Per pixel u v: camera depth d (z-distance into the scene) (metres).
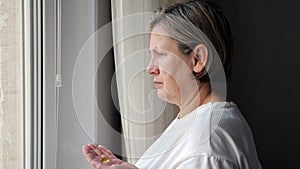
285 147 1.78
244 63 1.79
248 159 0.67
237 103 1.79
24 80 1.05
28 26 1.06
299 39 1.76
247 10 1.79
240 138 0.67
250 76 1.79
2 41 0.97
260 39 1.78
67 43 1.19
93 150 0.72
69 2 1.20
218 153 0.64
